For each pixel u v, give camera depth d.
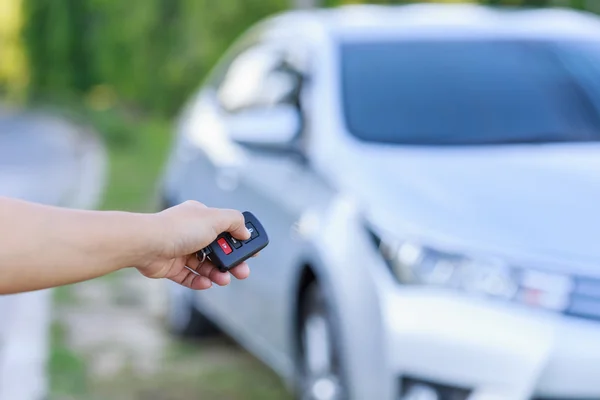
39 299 7.35
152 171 16.70
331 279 4.24
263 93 5.82
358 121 4.88
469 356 3.74
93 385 5.69
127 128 25.31
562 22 5.84
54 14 45.16
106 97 44.09
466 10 6.14
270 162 5.24
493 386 3.72
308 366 4.61
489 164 4.50
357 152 4.63
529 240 3.91
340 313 4.16
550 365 3.68
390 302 3.93
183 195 6.47
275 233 4.95
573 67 5.36
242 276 1.89
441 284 3.88
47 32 45.31
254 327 5.34
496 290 3.81
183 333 6.59
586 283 3.79
